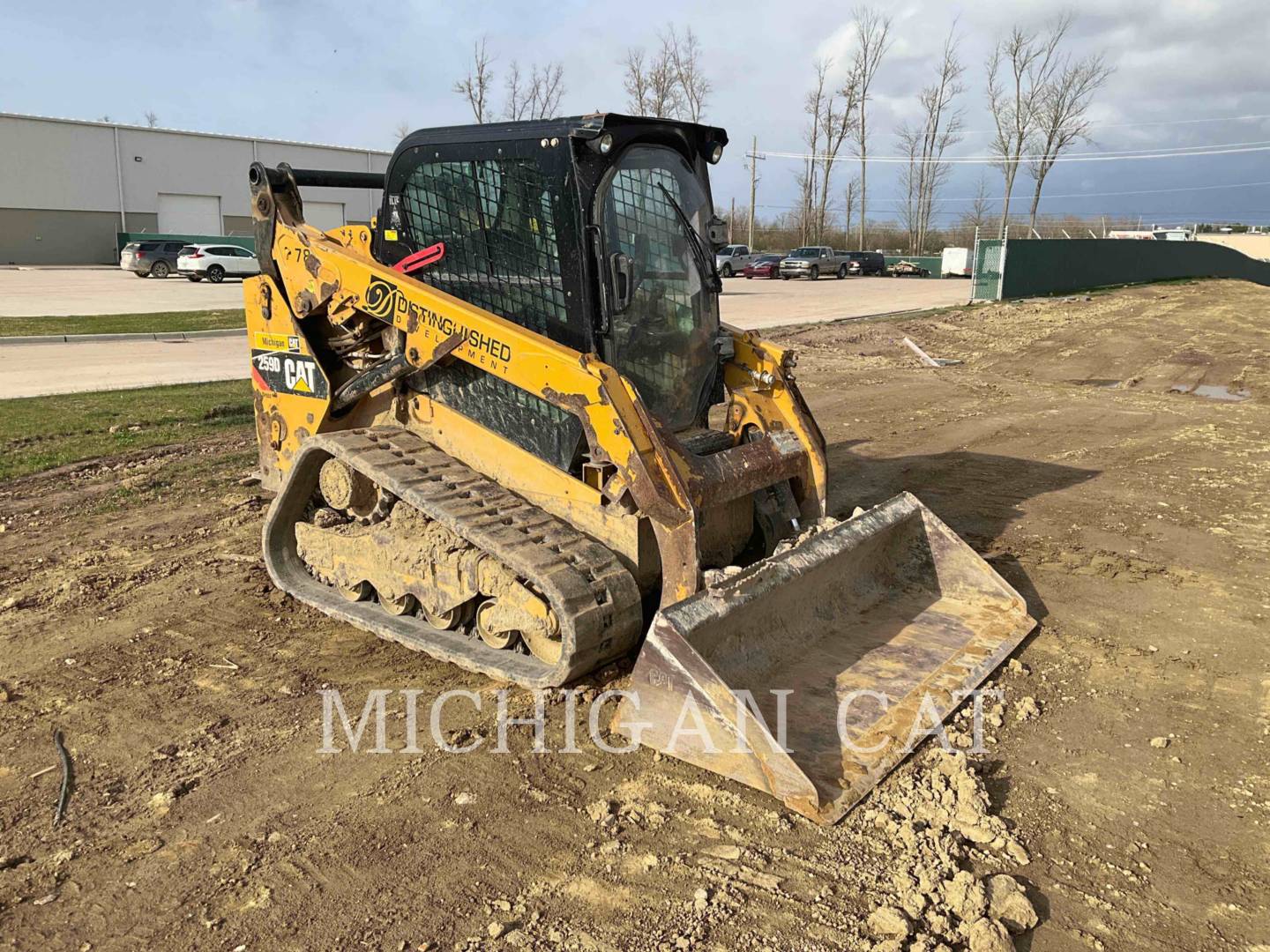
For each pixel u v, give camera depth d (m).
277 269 5.43
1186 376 14.77
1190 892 3.13
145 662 4.77
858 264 47.31
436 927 2.93
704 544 4.74
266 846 3.33
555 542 4.23
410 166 4.90
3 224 41.53
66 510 7.19
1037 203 60.41
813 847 3.30
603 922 2.95
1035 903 3.07
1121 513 7.29
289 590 5.40
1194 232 65.31
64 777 3.77
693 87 53.66
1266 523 7.04
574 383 4.14
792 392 5.21
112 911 3.01
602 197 4.38
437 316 4.61
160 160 45.56
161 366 13.80
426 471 4.71
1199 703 4.43
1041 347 18.05
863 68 61.09
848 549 4.66
